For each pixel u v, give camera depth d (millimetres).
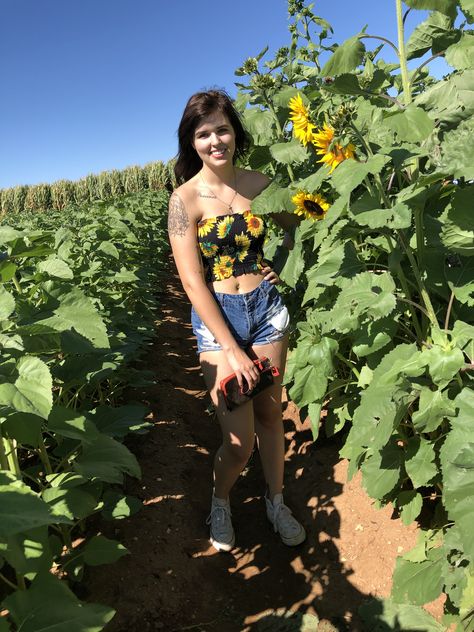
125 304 5312
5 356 1748
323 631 2111
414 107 1938
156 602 2266
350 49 2068
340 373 3254
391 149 2029
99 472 2061
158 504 2898
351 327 2156
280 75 3826
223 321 2381
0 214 35750
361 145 2312
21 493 1271
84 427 1961
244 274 2439
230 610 2320
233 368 2363
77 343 1984
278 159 2973
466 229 1911
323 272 2328
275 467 2695
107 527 2627
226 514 2670
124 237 6215
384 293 2029
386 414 1928
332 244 2443
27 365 1585
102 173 36094
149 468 3234
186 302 8195
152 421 3807
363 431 1949
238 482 3217
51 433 2662
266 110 3541
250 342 2494
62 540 2494
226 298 2430
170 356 5391
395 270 2174
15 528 1167
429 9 1990
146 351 5223
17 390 1522
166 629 2166
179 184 2734
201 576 2496
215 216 2393
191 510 2949
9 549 1549
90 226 5855
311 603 2271
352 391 3039
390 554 2334
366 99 2605
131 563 2424
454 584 1867
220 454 2570
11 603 1467
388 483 2203
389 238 2164
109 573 2336
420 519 2402
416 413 1891
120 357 3102
